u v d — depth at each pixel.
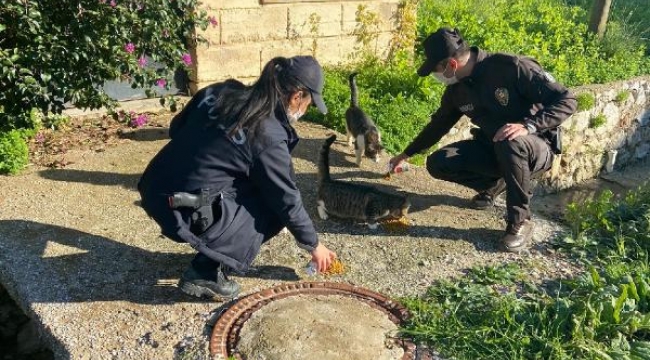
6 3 4.34
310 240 3.35
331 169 5.83
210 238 3.28
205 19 5.68
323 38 8.15
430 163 4.86
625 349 3.31
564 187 8.90
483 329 3.41
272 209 3.34
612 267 4.10
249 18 7.37
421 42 9.77
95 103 5.18
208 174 3.20
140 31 5.11
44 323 3.43
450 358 3.26
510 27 11.12
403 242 4.46
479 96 4.37
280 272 4.01
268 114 3.07
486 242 4.53
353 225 4.66
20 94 4.62
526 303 3.68
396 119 7.19
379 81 8.10
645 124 9.91
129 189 5.16
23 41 4.68
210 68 7.23
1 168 5.22
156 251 4.20
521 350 3.28
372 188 4.59
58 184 5.16
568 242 4.51
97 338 3.33
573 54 10.48
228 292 3.64
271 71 3.10
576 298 3.78
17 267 3.92
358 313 3.53
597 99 8.80
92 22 4.75
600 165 9.36
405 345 3.33
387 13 8.66
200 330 3.42
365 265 4.15
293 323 3.36
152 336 3.36
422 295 3.84
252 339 3.27
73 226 4.47
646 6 14.20
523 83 4.17
